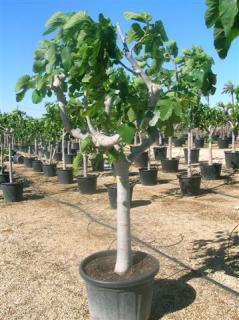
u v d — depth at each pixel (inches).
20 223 252.2
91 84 103.5
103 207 290.4
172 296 145.1
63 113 134.1
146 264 131.3
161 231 222.8
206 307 136.9
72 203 307.1
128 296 116.6
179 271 167.2
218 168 377.1
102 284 115.6
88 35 94.5
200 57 128.1
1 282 161.6
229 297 143.7
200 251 189.5
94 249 198.1
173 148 750.5
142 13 117.1
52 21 109.7
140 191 342.0
